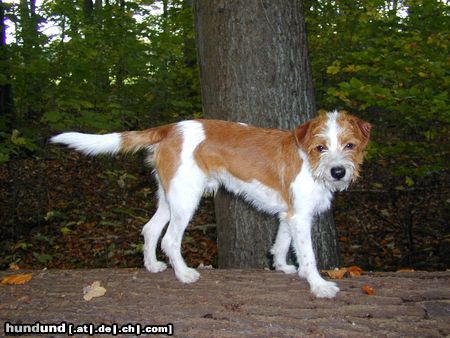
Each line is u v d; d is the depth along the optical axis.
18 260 2.03
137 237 2.21
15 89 2.08
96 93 2.21
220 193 1.45
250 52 1.30
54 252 2.11
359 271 1.15
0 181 2.60
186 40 2.75
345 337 0.85
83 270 1.19
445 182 2.15
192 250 2.16
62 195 2.58
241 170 1.17
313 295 1.00
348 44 2.19
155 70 2.48
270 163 1.15
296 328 0.88
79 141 1.15
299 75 1.34
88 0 4.05
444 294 1.00
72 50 2.10
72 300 0.99
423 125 1.61
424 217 2.12
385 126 1.98
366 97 1.43
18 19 2.24
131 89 2.45
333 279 1.09
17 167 2.51
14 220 2.30
